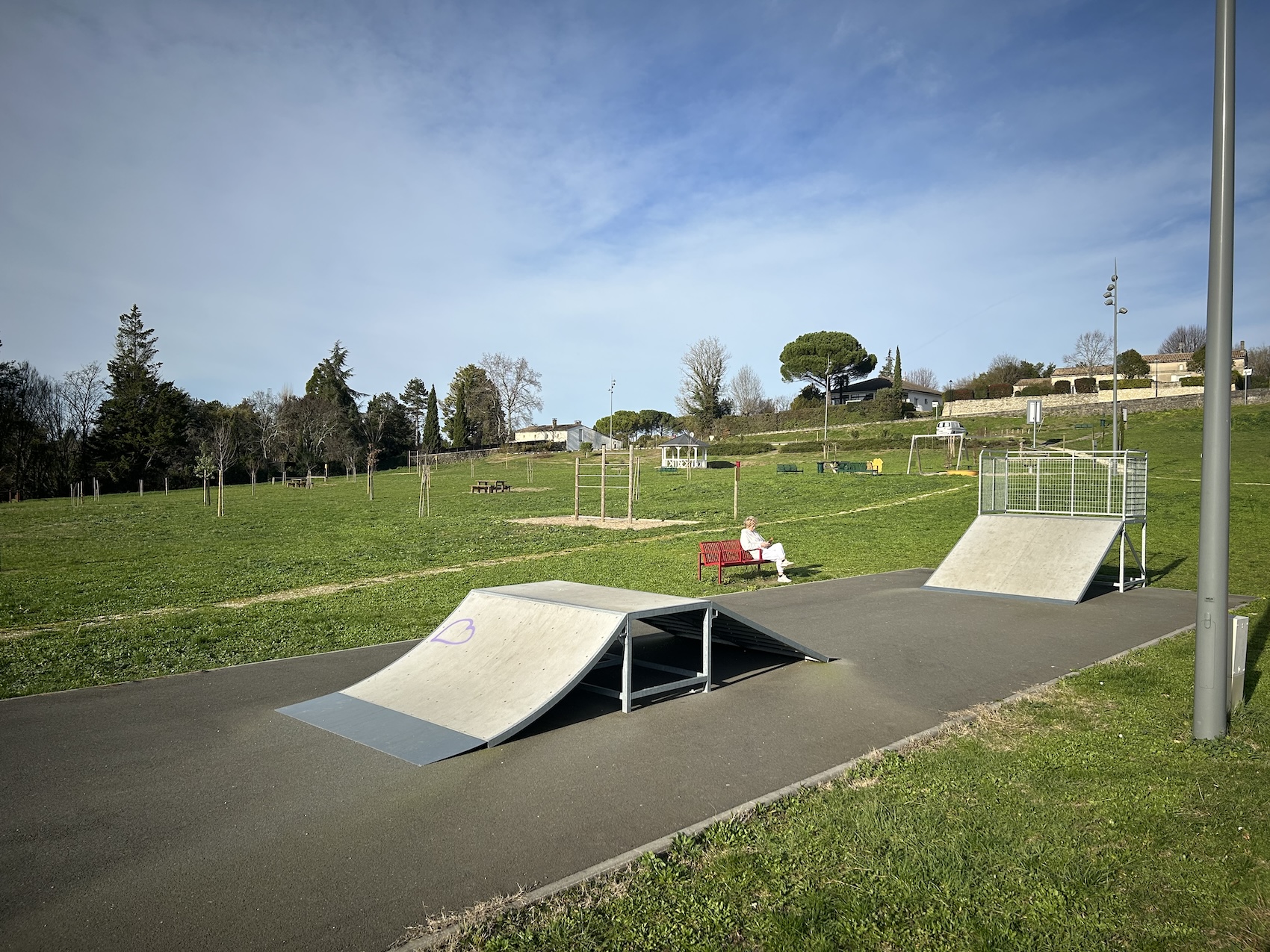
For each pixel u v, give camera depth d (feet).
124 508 136.56
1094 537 46.19
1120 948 11.51
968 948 11.53
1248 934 11.76
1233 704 22.39
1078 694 24.70
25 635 35.22
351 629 36.11
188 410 245.45
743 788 17.51
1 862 14.46
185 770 18.95
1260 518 78.43
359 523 95.76
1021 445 150.92
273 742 20.83
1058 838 14.80
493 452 323.78
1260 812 15.74
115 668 29.07
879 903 12.71
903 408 273.54
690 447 225.15
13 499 192.95
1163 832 14.99
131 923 12.35
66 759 19.72
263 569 57.36
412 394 390.63
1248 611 37.68
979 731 21.29
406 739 20.59
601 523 89.40
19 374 209.67
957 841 14.66
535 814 16.25
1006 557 47.01
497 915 12.37
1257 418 184.85
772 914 12.43
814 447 228.84
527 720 20.79
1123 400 231.30
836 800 16.60
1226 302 19.76
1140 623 36.32
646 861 14.03
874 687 25.88
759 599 43.27
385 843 15.03
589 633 23.68
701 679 25.71
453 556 64.08
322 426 289.74
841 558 61.21
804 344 322.34
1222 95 19.40
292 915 12.50
